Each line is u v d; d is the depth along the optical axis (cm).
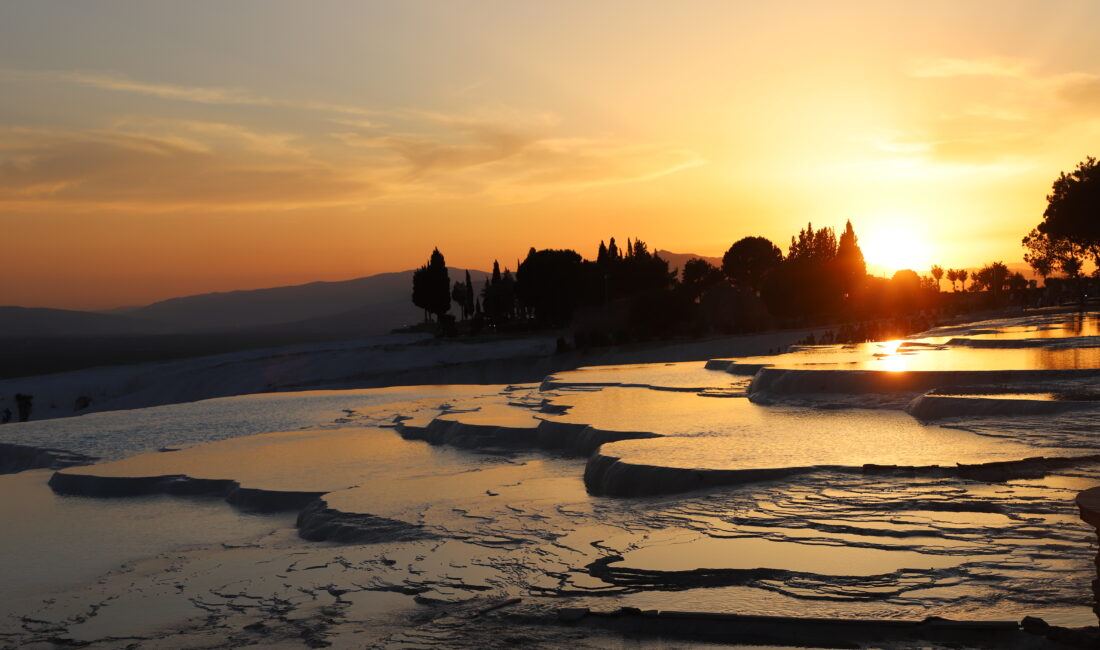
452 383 8000
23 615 1263
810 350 4712
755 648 876
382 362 9319
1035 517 1171
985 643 825
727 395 2981
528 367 8281
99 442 3150
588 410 2695
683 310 9400
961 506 1253
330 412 3781
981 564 1005
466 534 1436
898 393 2453
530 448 2458
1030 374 2328
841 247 11294
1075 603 870
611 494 1698
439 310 13750
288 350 12562
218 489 2273
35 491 2445
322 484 2144
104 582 1428
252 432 3247
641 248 14888
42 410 8675
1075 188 6762
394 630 1011
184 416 3822
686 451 1814
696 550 1170
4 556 1755
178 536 1864
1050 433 1712
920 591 946
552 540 1334
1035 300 10825
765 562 1089
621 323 10412
